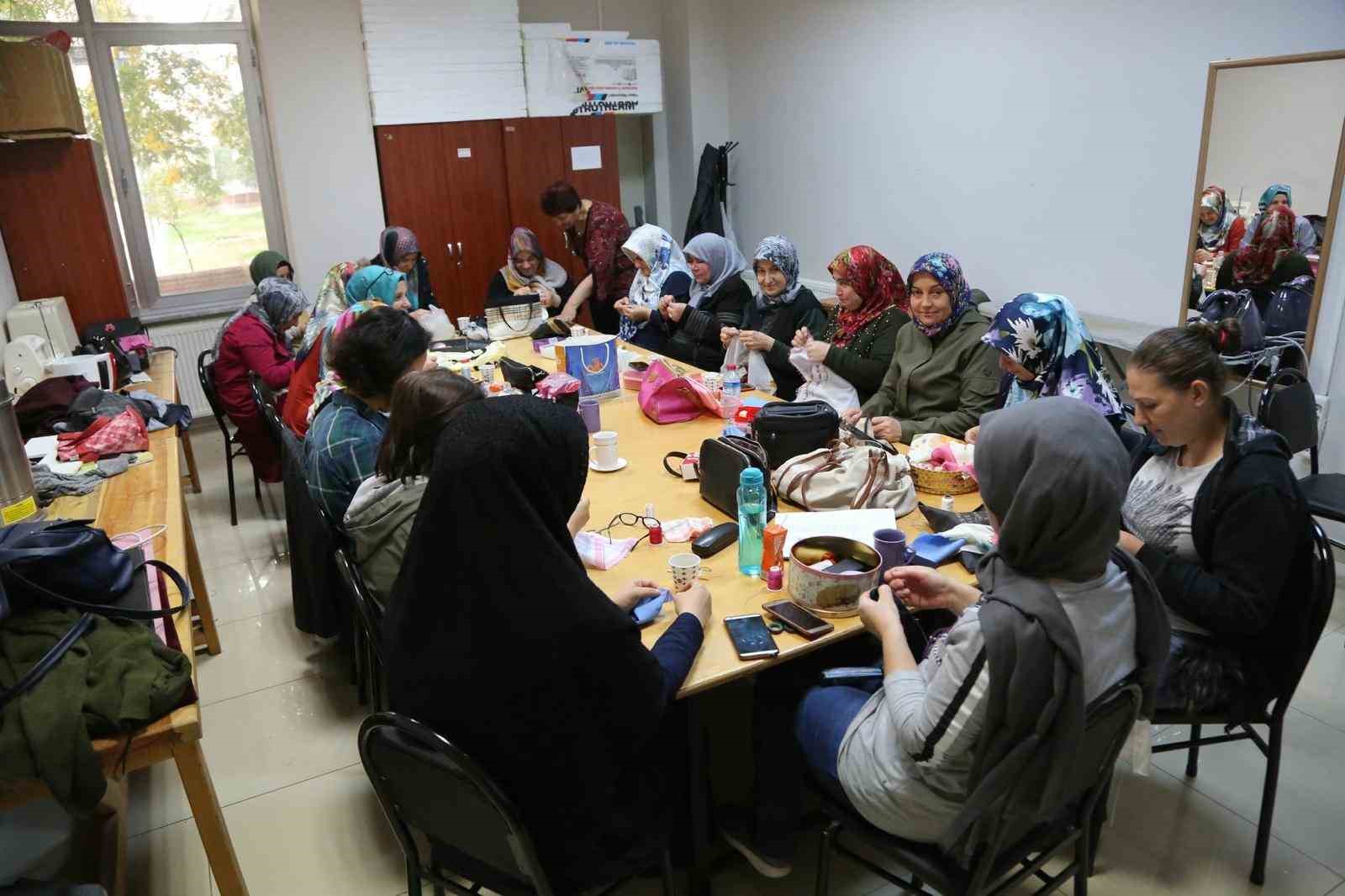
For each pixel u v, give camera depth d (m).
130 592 1.59
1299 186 3.16
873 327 3.16
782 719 1.72
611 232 4.76
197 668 2.80
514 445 1.14
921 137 4.82
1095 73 3.88
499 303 4.40
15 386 3.31
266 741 2.43
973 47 4.41
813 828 2.03
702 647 1.56
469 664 1.17
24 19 4.52
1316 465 2.81
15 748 1.25
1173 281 3.75
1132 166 3.81
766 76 5.82
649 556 1.92
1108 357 3.93
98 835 1.91
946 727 1.17
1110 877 1.85
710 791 1.95
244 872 1.98
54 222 4.05
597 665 1.17
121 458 2.61
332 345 2.40
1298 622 1.62
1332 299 3.12
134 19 4.73
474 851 1.34
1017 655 1.09
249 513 4.04
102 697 1.32
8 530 1.56
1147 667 1.27
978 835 1.25
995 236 4.54
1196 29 3.47
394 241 4.47
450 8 5.11
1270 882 1.83
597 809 1.27
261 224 5.32
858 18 5.02
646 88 5.84
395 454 1.94
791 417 2.18
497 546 1.13
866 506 2.01
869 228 5.32
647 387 2.91
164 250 5.11
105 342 3.78
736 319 3.86
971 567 1.74
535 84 5.46
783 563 1.82
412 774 1.29
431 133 5.23
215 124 5.05
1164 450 1.85
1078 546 1.12
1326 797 2.06
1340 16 3.03
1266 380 3.08
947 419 2.70
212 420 5.34
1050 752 1.14
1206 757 2.21
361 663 2.50
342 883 1.94
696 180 6.27
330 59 4.91
